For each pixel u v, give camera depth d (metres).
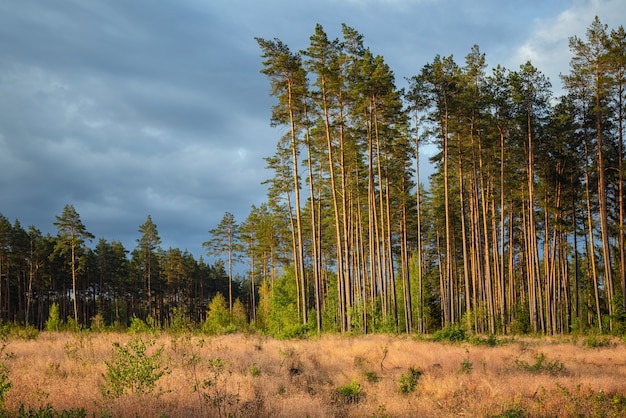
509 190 45.62
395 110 36.44
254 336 28.62
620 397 10.89
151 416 8.84
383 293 40.72
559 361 17.59
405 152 41.47
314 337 29.95
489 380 13.21
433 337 26.66
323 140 38.78
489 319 39.41
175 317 28.86
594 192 42.94
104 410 8.74
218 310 55.50
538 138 39.56
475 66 40.03
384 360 17.75
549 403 10.59
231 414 9.02
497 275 47.69
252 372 14.18
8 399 9.63
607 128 37.09
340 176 44.69
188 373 13.55
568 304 42.81
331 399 11.78
